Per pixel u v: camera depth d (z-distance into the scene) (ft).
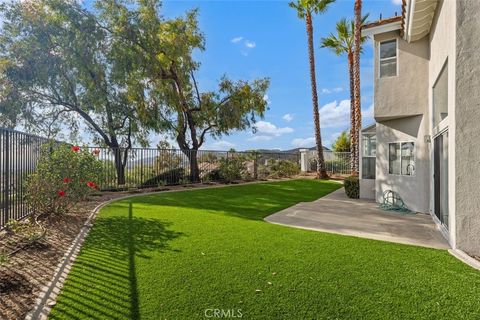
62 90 50.65
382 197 34.19
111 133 52.95
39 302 10.82
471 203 16.90
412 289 12.05
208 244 17.94
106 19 51.65
